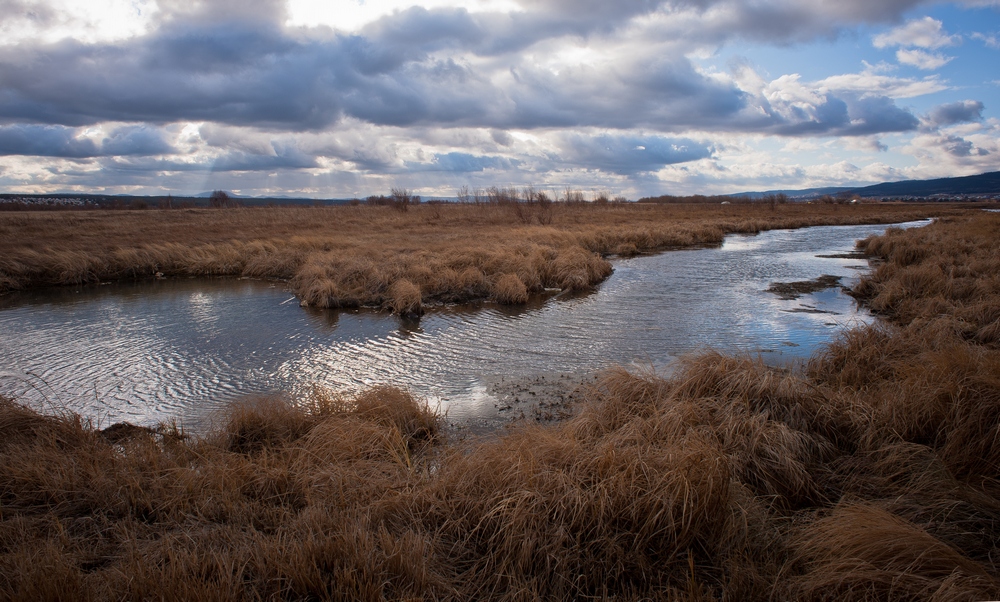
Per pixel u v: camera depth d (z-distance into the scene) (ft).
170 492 12.71
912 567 9.04
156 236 82.84
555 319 35.96
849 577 8.93
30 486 12.72
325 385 23.65
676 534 10.37
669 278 53.31
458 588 9.66
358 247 66.49
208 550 10.05
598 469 12.07
